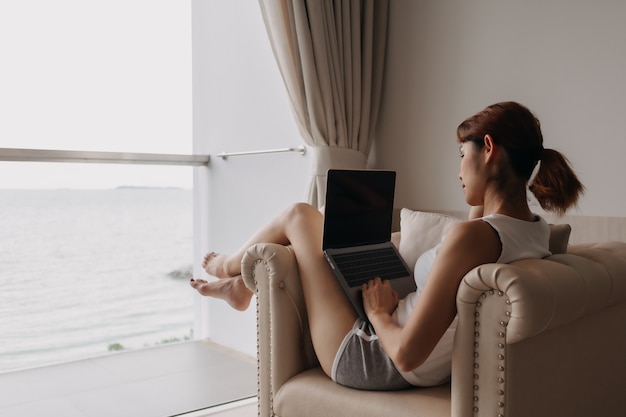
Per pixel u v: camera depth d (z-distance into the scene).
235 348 3.56
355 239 1.84
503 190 1.42
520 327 1.21
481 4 2.46
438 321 1.34
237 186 3.55
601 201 2.12
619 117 2.06
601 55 2.10
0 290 3.53
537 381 1.33
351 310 1.70
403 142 2.79
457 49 2.56
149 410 2.55
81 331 3.83
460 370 1.31
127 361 3.27
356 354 1.59
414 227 2.04
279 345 1.77
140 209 4.01
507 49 2.38
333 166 2.74
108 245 4.00
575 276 1.36
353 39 2.76
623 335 1.63
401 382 1.55
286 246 1.92
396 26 2.81
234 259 2.23
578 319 1.45
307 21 2.67
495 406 1.27
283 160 3.24
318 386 1.65
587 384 1.50
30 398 2.67
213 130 3.72
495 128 1.41
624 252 1.69
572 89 2.19
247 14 3.46
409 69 2.75
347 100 2.76
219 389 2.83
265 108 3.35
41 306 3.67
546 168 1.46
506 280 1.22
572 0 2.18
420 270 1.61
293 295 1.80
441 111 2.62
